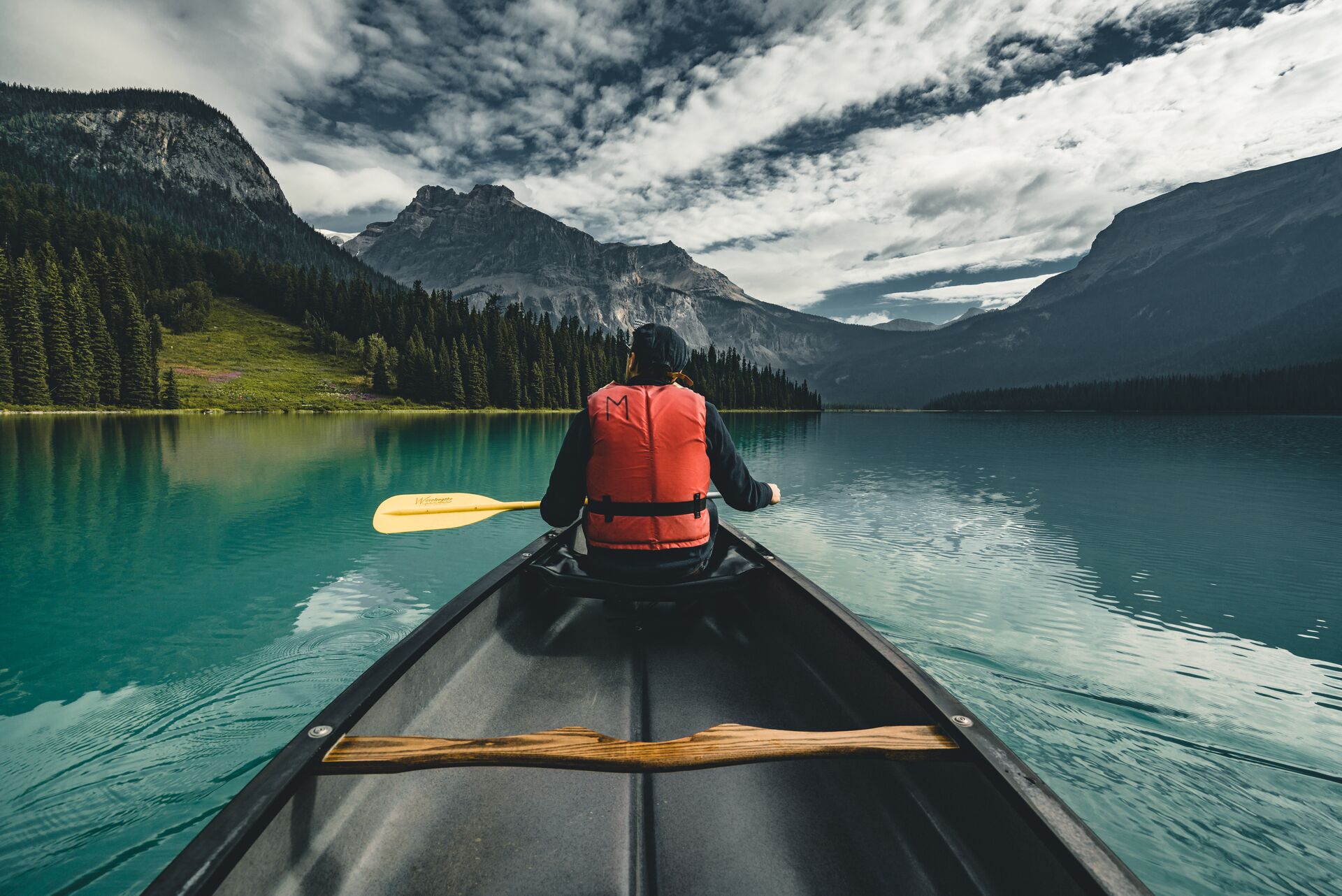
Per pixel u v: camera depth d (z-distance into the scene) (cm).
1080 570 722
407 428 4122
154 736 347
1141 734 356
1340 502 1254
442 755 142
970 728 154
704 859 159
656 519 257
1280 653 479
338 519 985
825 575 695
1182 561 773
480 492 1309
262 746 337
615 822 173
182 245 15925
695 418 259
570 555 352
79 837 262
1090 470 1891
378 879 147
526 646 275
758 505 308
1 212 12369
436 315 11394
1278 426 5369
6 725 359
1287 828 274
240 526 940
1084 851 112
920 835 161
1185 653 479
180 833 265
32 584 648
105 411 5975
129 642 489
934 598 612
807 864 157
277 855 125
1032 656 470
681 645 281
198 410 6869
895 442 3288
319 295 14038
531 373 9656
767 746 151
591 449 262
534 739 150
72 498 1193
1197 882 245
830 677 235
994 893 137
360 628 523
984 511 1124
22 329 5491
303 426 4056
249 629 521
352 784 162
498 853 159
